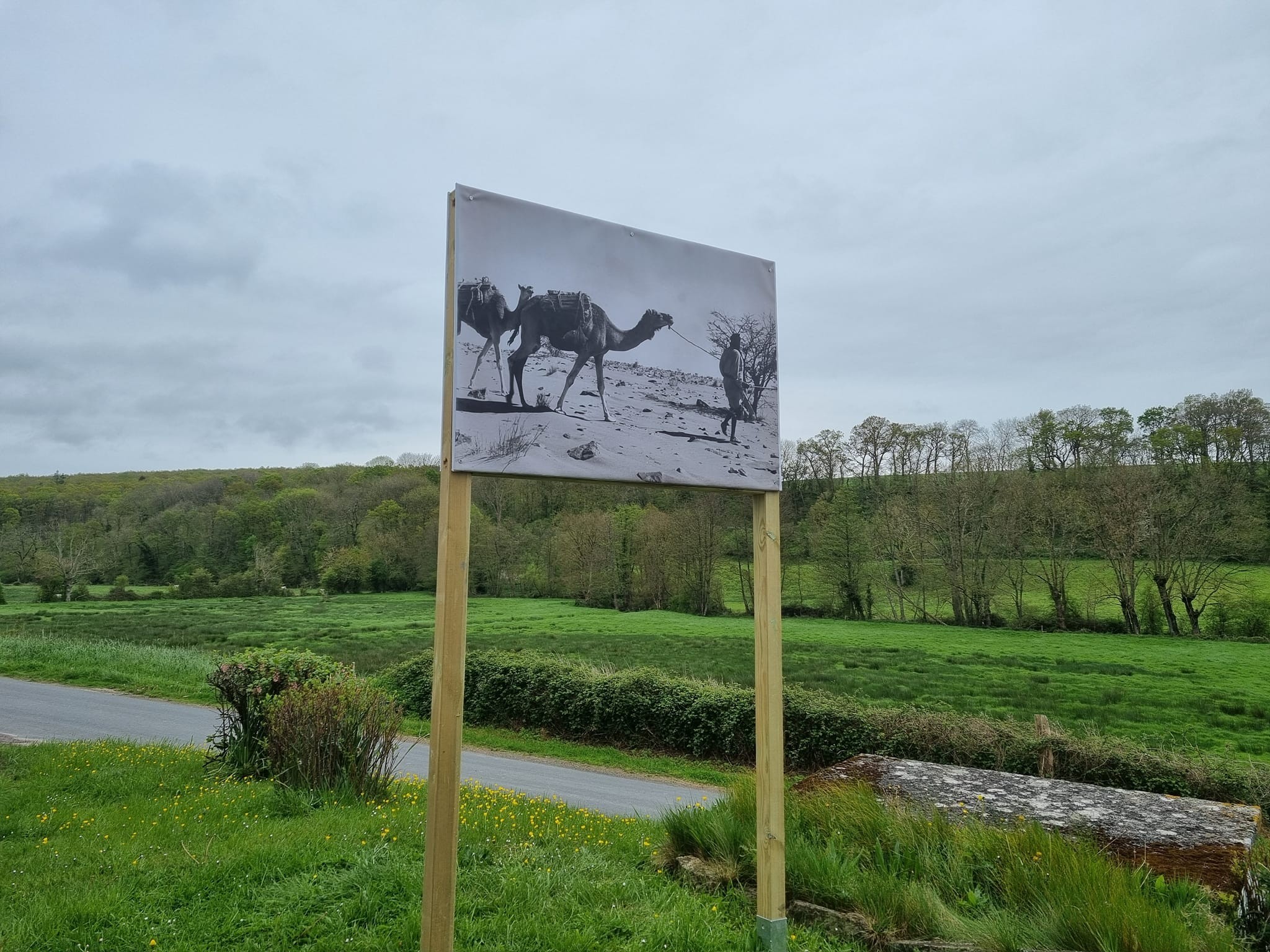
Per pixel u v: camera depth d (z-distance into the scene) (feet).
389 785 25.22
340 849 16.35
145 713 59.41
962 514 170.19
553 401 11.98
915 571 176.14
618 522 192.95
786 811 18.21
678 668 104.06
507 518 234.38
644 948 12.17
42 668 83.87
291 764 24.27
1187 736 68.08
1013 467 189.47
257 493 276.21
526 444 11.60
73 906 13.23
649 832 21.02
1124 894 12.73
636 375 12.92
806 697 49.19
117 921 12.82
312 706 24.52
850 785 19.99
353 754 24.18
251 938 12.26
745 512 192.65
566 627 151.02
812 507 220.02
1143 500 154.92
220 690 29.40
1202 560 147.23
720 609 181.68
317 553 240.12
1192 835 16.46
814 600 185.78
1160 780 35.06
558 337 12.14
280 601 207.41
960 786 20.51
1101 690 90.12
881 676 100.78
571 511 219.41
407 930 12.37
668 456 13.16
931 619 168.76
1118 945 11.68
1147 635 144.66
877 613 180.55
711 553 182.70
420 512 239.09
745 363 14.26
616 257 12.91
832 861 15.14
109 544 238.68
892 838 16.34
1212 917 12.84
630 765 50.93
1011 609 168.04
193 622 164.76
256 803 22.09
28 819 20.33
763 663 13.73
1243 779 33.63
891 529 179.52
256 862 15.48
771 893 12.98
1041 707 81.15
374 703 25.49
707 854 16.89
